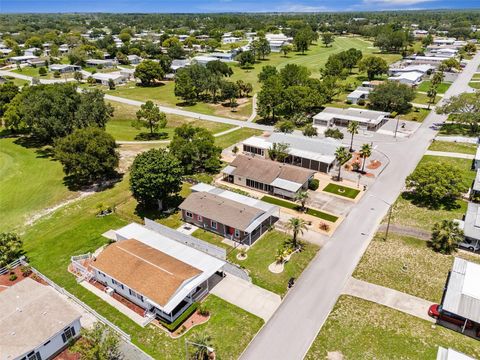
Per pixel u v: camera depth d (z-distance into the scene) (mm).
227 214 56344
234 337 38719
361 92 130500
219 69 158875
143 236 53062
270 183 67812
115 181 76125
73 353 37594
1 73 184250
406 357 36094
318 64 194750
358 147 89062
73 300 44406
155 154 61969
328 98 127562
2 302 40281
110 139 72562
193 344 35562
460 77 156250
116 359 36281
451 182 61844
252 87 147250
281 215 61594
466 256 50312
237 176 72188
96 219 62125
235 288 45781
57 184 75438
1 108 113875
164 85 164750
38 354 35812
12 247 50781
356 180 73188
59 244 55594
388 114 106938
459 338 37969
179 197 68562
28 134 104250
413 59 190000
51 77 175875
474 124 95500
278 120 113375
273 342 38062
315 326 39969
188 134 80500
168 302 40062
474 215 54719
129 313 42469
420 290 44594
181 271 43812
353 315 41188
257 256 51562
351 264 49562
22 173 80562
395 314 41156
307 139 84875
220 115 120375
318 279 46969
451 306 38938
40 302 40156
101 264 46000
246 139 94062
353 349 37125
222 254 50906
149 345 37938
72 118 87125
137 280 42938
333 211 62375
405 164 79750
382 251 51844
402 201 64875
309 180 69938
